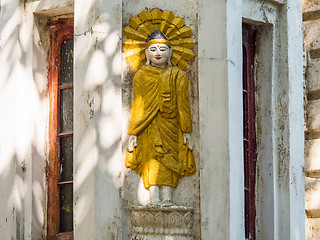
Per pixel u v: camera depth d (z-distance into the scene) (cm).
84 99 857
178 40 877
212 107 857
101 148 848
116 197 853
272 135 919
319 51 1010
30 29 914
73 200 858
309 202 994
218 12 868
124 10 886
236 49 870
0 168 898
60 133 907
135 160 861
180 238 844
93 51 858
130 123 866
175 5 886
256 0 919
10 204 888
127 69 879
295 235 909
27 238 884
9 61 908
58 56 919
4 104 905
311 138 1002
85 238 841
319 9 1012
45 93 918
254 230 911
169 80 866
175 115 866
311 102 1009
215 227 841
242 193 855
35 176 898
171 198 859
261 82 931
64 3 897
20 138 895
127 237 855
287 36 932
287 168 913
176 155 861
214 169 848
